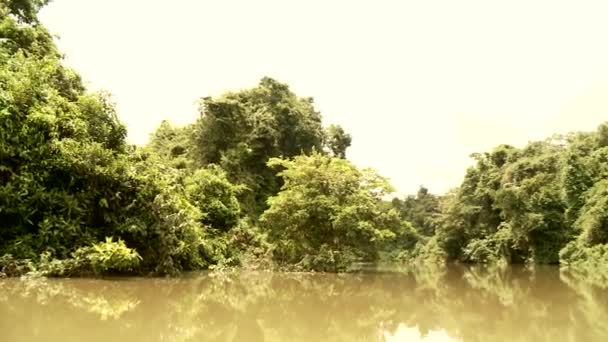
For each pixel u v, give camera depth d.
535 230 33.50
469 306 11.20
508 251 36.59
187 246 17.05
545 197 33.72
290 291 13.53
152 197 15.67
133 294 11.02
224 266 20.66
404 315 9.79
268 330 7.63
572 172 32.72
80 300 9.48
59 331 6.55
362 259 22.47
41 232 12.98
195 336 6.86
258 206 30.55
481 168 43.75
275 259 22.08
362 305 11.06
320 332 7.62
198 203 22.64
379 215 21.19
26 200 12.98
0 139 12.72
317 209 20.70
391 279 19.17
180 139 34.34
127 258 13.35
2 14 18.52
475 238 41.78
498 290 15.12
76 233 13.55
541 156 37.72
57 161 13.49
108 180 14.46
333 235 21.16
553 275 22.34
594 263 26.19
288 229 21.27
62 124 14.24
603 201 27.52
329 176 21.61
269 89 36.34
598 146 35.34
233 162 29.48
